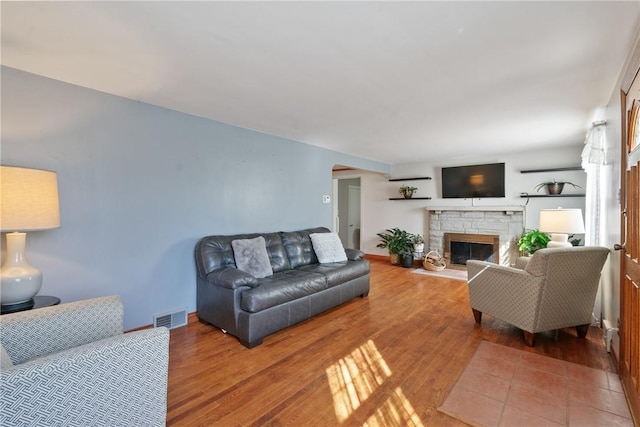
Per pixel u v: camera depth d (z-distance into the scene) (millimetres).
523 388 1972
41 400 1014
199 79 2291
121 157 2625
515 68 2115
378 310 3506
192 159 3139
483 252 5648
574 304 2607
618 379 2062
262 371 2182
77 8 1463
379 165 6266
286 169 4207
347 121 3389
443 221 6016
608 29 1647
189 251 3125
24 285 1834
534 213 5164
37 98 2199
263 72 2176
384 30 1665
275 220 4047
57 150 2291
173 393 1918
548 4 1446
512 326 3002
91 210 2457
